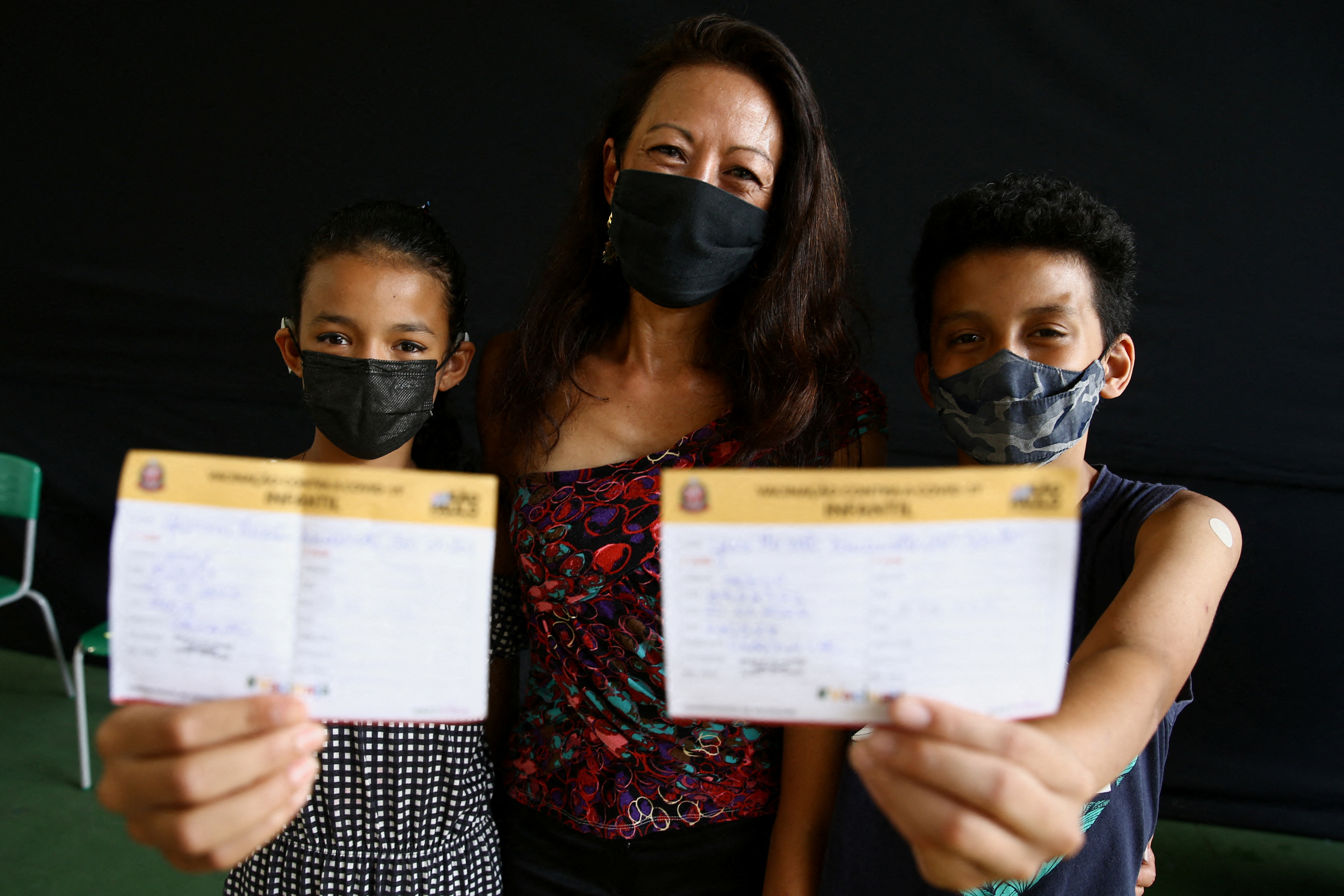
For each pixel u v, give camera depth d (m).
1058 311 0.97
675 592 0.63
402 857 1.00
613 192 1.13
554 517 1.05
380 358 1.09
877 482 0.61
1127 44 2.17
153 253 2.73
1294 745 2.45
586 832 1.04
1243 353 2.26
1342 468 2.27
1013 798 0.57
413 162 2.54
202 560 0.65
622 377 1.15
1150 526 0.95
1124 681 0.73
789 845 1.01
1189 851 2.44
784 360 1.07
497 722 1.23
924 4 2.22
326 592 0.65
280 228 2.65
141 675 0.66
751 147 1.03
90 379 2.83
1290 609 2.38
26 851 2.29
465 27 2.46
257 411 2.78
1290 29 2.11
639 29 2.37
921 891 0.92
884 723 0.62
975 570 0.61
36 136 2.72
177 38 2.62
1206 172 2.19
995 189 1.03
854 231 1.95
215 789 0.62
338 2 2.53
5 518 3.01
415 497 0.65
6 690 2.98
